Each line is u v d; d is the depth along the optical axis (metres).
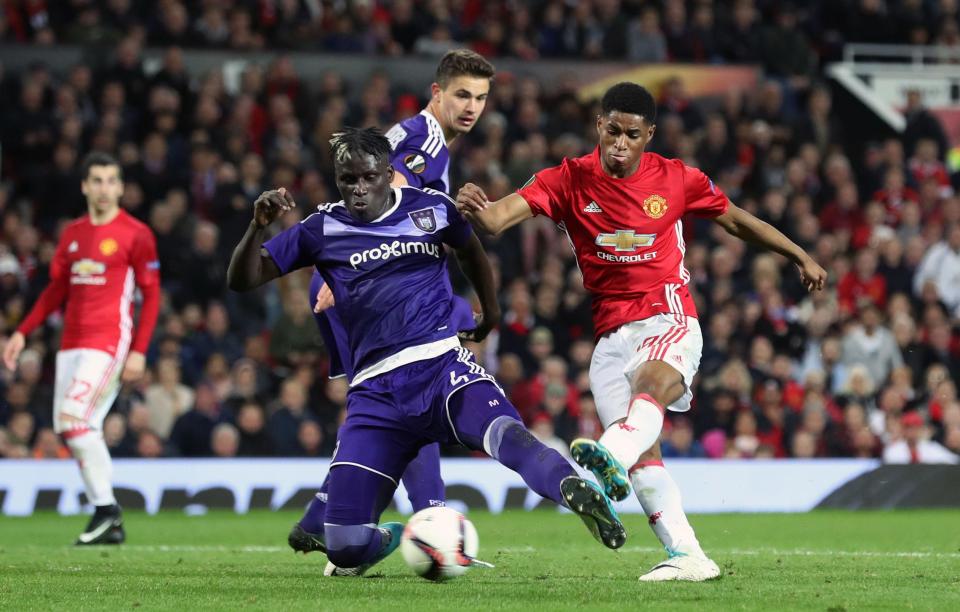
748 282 42.12
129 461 31.62
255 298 39.25
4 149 41.66
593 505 12.09
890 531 26.19
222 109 43.50
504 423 13.37
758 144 47.03
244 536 24.50
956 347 41.06
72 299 22.58
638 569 16.91
